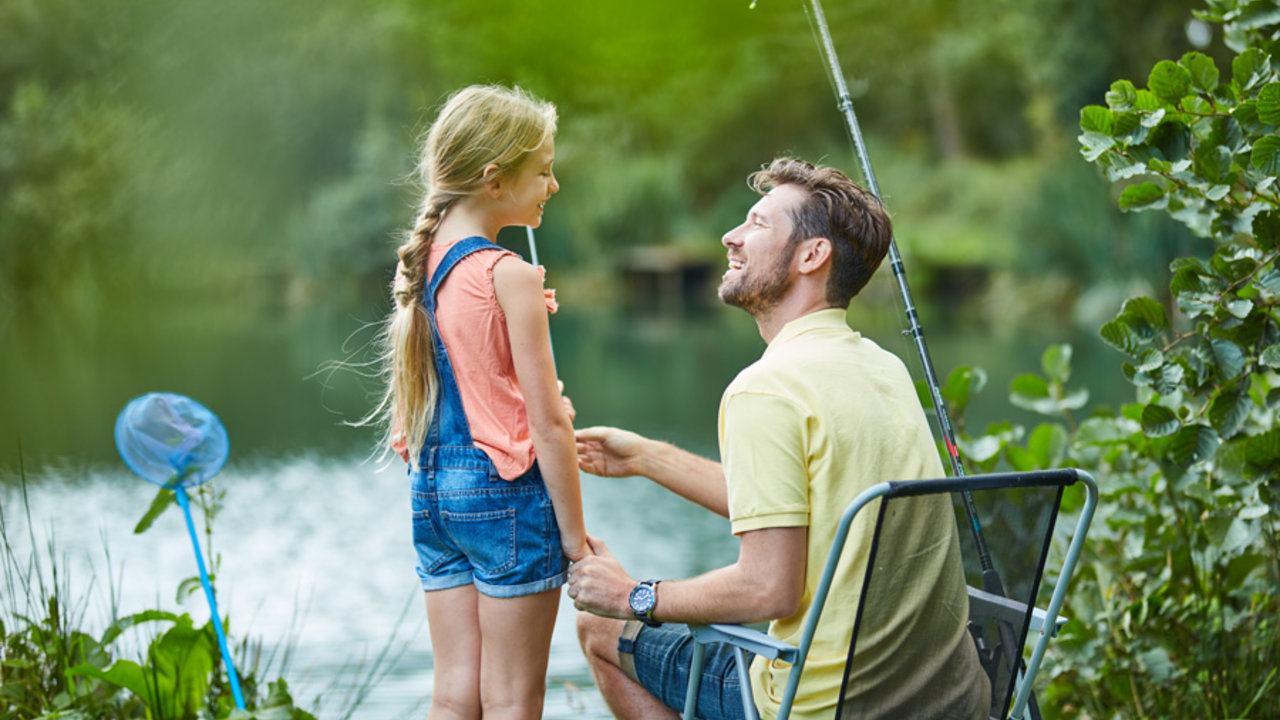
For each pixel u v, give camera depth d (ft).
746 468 7.11
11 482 29.48
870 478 7.06
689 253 101.40
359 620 17.63
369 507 27.07
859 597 6.93
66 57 100.22
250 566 21.15
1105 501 12.15
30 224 92.73
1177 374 9.54
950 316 75.77
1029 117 94.84
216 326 83.41
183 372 56.08
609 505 26.66
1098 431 12.20
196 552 9.84
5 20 99.19
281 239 104.58
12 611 10.62
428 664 15.31
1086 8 73.77
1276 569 11.28
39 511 25.76
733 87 116.16
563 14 113.50
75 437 37.22
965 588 7.02
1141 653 11.03
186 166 100.22
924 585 6.88
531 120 8.35
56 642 10.41
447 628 8.43
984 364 49.47
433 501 8.26
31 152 94.22
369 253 103.55
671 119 117.60
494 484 8.05
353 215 102.94
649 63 116.26
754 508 7.05
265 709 9.58
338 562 21.59
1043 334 63.72
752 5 9.59
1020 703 7.45
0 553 11.29
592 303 99.14
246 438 37.81
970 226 92.94
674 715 8.39
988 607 7.09
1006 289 79.71
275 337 74.28
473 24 111.55
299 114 104.37
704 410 41.55
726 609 7.16
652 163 108.68
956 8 108.88
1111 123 9.51
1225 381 9.48
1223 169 9.25
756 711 7.17
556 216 103.76
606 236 103.45
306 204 105.40
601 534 23.67
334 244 102.89
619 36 114.52
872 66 111.14
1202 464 10.00
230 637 11.43
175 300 99.55
